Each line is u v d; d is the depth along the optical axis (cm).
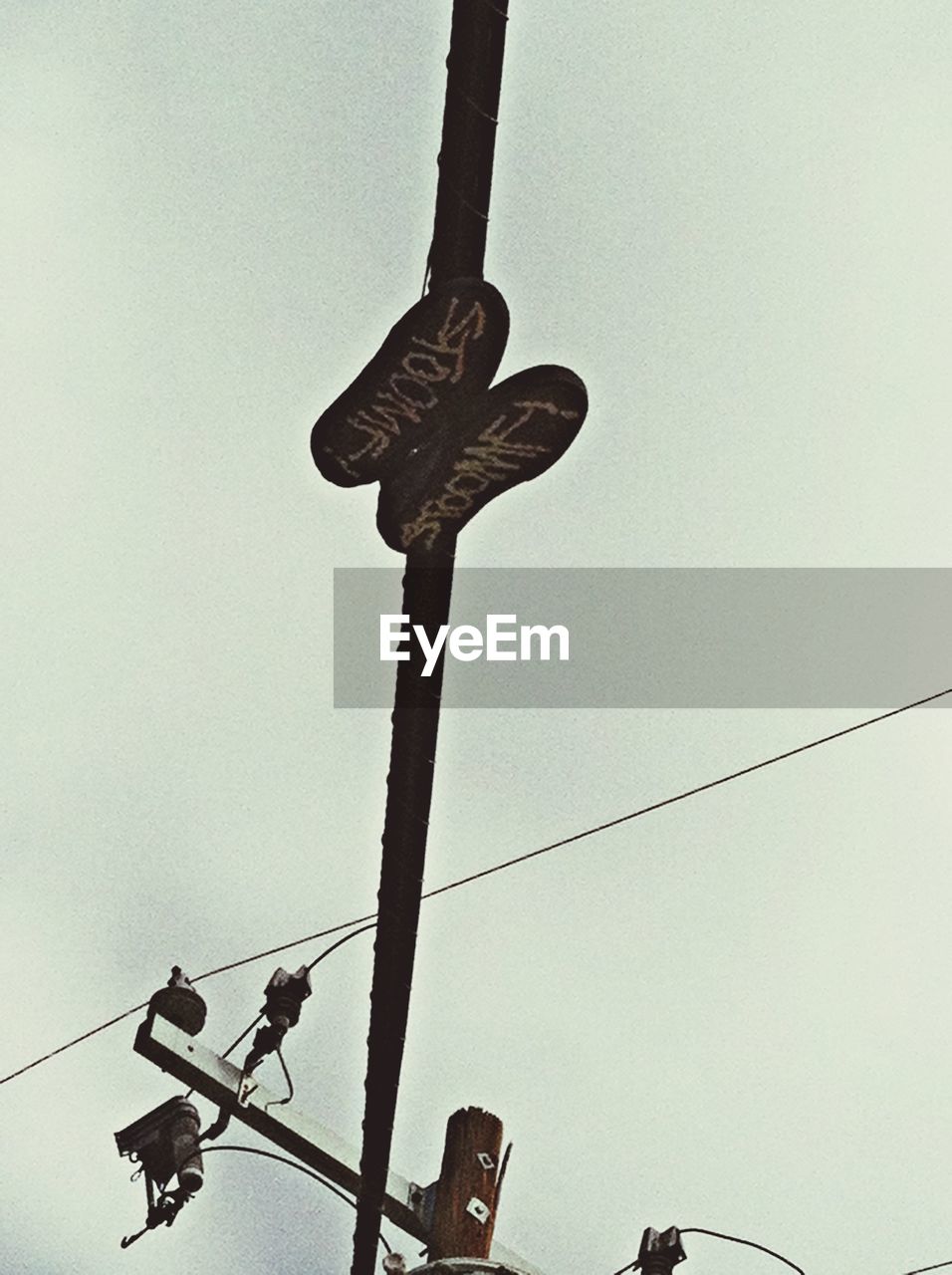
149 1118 823
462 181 543
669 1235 895
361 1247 754
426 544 604
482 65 530
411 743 637
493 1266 775
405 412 580
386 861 657
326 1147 812
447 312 554
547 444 585
